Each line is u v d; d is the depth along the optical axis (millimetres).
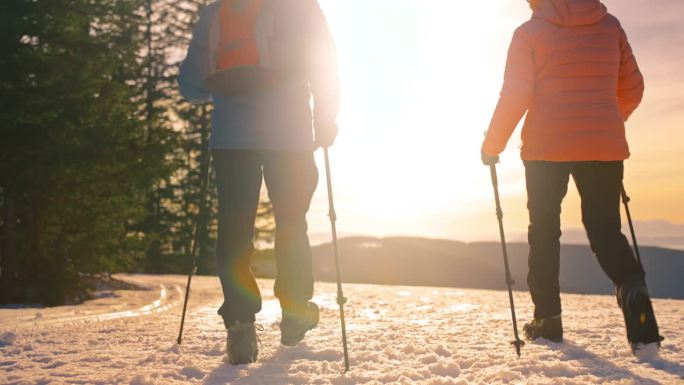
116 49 12922
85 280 13602
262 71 3373
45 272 12680
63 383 2744
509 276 3434
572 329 4555
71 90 11922
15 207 12562
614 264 3551
